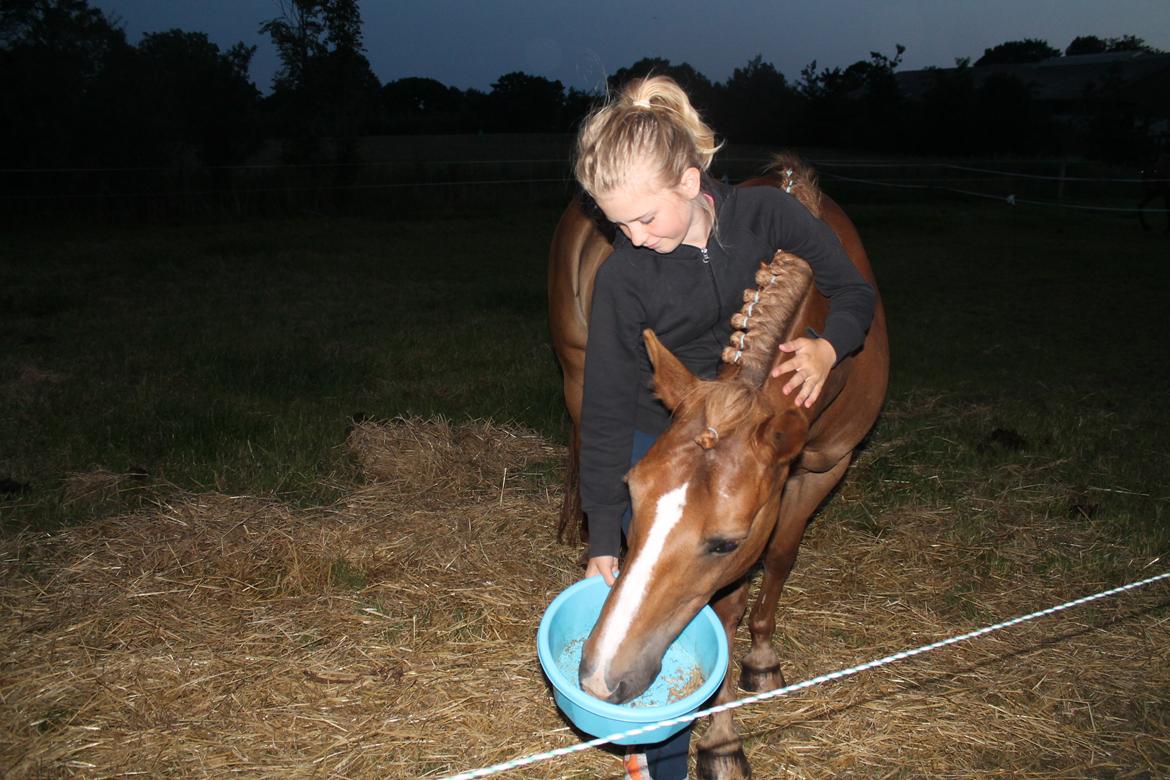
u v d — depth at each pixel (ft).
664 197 5.53
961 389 18.58
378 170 52.70
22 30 45.68
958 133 94.27
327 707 8.30
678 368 5.81
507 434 15.12
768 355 6.21
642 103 5.72
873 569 11.22
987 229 46.39
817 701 8.56
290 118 53.16
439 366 19.02
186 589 10.13
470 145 95.09
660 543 5.36
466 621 9.74
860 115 100.01
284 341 20.79
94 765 7.43
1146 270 34.12
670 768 6.95
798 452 5.74
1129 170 71.56
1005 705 8.59
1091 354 21.66
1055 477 14.06
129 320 22.50
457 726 8.07
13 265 30.17
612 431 6.39
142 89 46.93
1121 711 8.57
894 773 7.69
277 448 13.99
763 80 103.40
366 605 10.03
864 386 8.09
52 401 15.66
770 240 6.61
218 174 47.29
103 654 8.92
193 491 12.59
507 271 32.22
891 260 36.17
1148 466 14.42
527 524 12.14
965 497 13.32
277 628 9.50
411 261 33.86
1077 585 10.92
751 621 9.04
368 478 13.41
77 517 11.66
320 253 34.96
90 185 43.96
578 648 6.79
